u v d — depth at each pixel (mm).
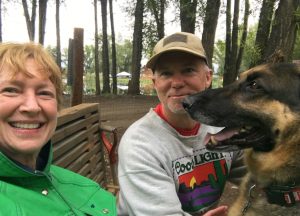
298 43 6375
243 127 756
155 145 677
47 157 517
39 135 485
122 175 668
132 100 4434
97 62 6445
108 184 1198
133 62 5988
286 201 711
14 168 454
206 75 787
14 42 498
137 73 5984
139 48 5941
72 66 1304
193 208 706
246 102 750
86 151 1001
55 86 518
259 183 757
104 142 1142
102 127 1133
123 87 8898
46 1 5445
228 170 787
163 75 730
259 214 737
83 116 988
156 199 634
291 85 743
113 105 3883
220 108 738
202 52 748
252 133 760
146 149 668
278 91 742
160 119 706
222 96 750
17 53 474
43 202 465
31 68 476
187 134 729
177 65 722
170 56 719
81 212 515
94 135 1099
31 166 506
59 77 525
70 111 895
